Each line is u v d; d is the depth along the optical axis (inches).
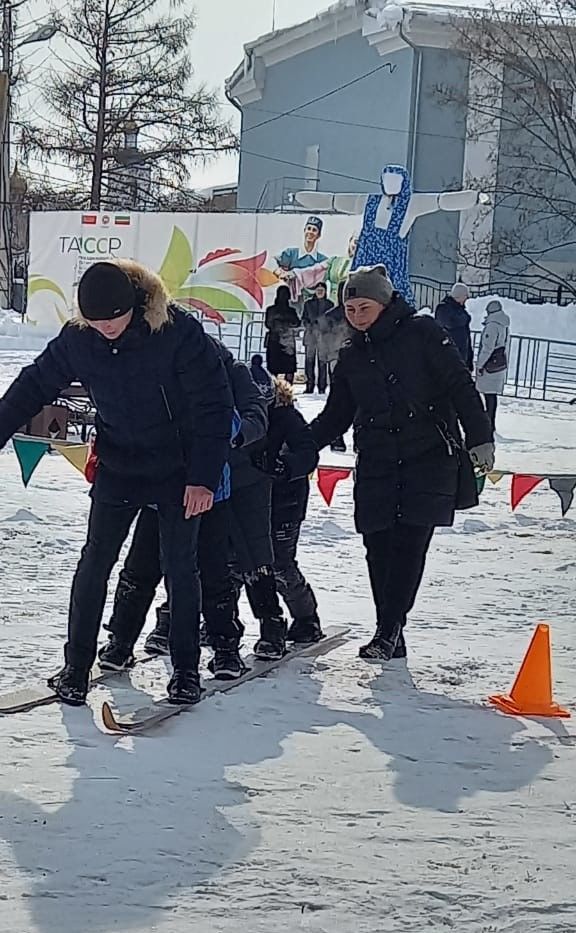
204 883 131.6
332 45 1572.3
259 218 1007.6
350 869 136.9
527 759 179.5
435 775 170.6
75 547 328.2
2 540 331.0
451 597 291.4
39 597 268.5
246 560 221.8
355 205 956.0
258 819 150.8
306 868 136.6
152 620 256.5
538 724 197.2
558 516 417.7
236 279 1021.2
